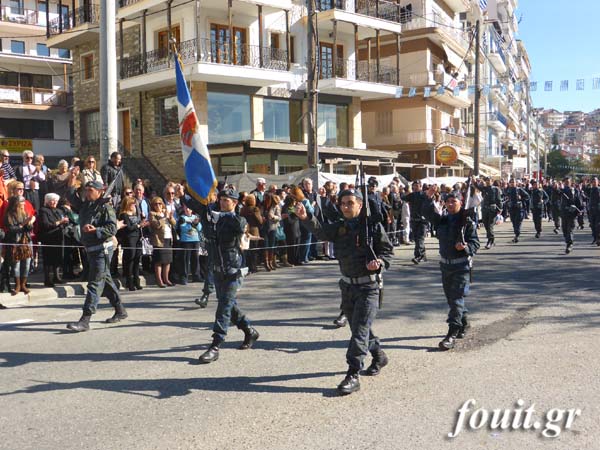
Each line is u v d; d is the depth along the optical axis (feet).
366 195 18.57
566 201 50.96
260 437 14.84
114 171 39.93
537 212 66.80
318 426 15.44
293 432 15.08
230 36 80.48
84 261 39.63
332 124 100.83
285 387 18.60
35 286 36.73
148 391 18.45
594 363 20.34
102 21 44.57
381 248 18.52
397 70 104.63
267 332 25.77
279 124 92.12
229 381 19.27
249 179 58.39
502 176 150.30
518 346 22.68
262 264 47.65
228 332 25.96
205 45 82.23
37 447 14.53
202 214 22.66
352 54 101.81
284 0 85.87
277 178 57.93
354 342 18.22
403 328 25.94
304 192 48.16
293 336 24.99
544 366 20.10
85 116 106.11
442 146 97.19
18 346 24.20
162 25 87.45
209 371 20.38
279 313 29.68
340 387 17.81
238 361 21.52
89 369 20.85
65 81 135.85
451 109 136.77
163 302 33.45
